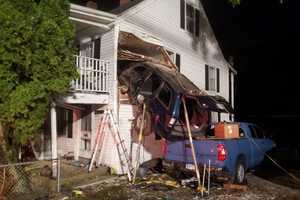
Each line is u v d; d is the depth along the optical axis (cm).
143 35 1380
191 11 1842
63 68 941
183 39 1744
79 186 1015
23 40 865
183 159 1087
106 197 914
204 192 966
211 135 1185
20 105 859
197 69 1883
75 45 1462
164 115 1209
